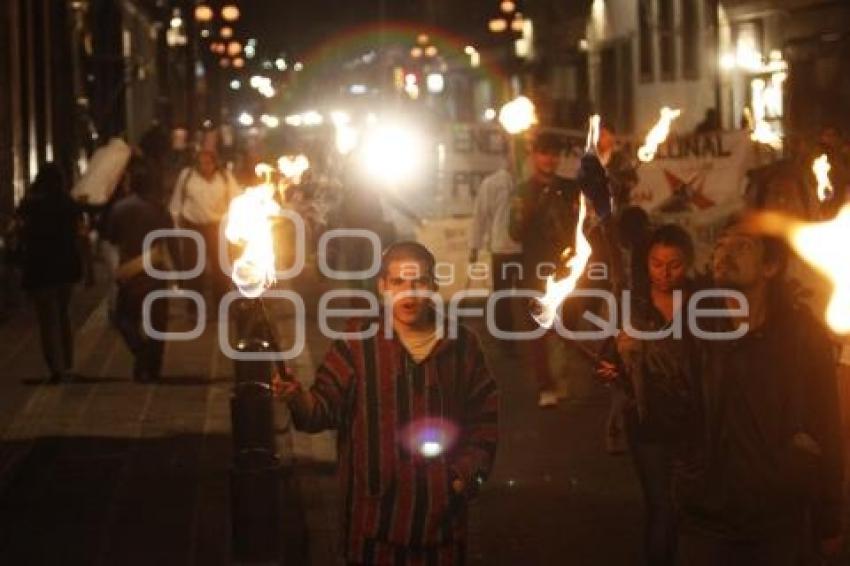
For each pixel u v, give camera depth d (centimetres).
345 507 772
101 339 2370
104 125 5075
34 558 1131
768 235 750
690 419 757
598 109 4556
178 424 1655
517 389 1852
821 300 1165
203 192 2616
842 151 1488
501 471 1421
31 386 1900
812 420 746
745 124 2488
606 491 1341
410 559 761
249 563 1008
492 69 6150
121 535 1194
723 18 3322
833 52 2814
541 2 5338
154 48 7531
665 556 957
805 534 756
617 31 4303
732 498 739
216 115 10219
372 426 763
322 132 5275
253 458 1020
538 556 1149
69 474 1409
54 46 3753
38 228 1886
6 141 2847
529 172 2267
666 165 2177
